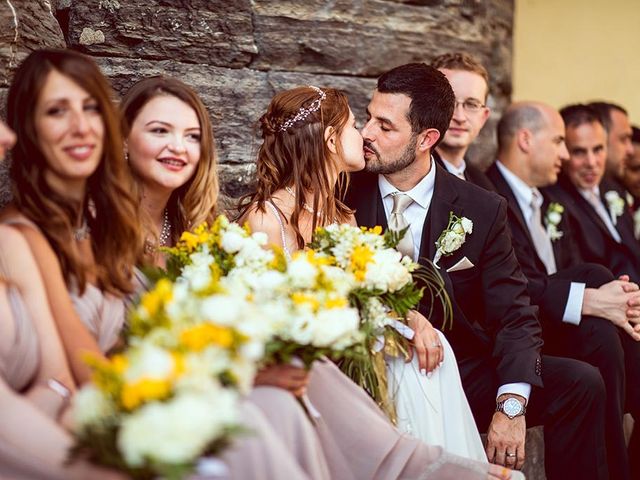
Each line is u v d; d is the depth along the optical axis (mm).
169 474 2021
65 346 2574
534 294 4219
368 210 3729
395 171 3672
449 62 4562
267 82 4320
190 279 2760
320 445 2930
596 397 3719
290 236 3422
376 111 3678
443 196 3703
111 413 2111
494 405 3730
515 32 5973
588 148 5141
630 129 5934
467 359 3748
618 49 6410
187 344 2168
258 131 4262
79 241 2762
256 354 2244
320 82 4527
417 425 3320
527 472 4129
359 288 2955
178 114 3068
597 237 5086
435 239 3662
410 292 3061
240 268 2793
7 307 2480
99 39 3855
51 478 2262
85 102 2645
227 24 4168
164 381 2061
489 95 5418
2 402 2301
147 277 2846
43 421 2299
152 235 3141
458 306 3678
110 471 2266
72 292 2684
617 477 3990
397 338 3303
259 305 2553
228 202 4078
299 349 2613
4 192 3420
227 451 2379
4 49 3438
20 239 2576
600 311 4109
